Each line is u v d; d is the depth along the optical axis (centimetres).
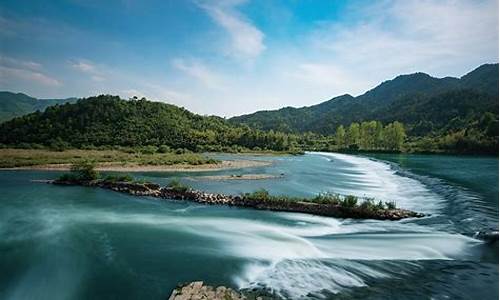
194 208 2962
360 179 5097
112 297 1357
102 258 1758
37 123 12988
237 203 3062
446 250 1888
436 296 1339
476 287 1425
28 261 1727
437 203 3231
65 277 1540
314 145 17450
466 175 5316
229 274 1556
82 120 13375
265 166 7094
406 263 1702
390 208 2800
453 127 14850
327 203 2877
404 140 14688
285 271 1591
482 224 2409
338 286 1427
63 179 4197
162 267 1639
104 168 5950
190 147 12319
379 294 1354
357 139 14600
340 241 2061
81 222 2458
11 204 3017
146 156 8338
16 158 7025
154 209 2908
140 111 15700
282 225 2439
